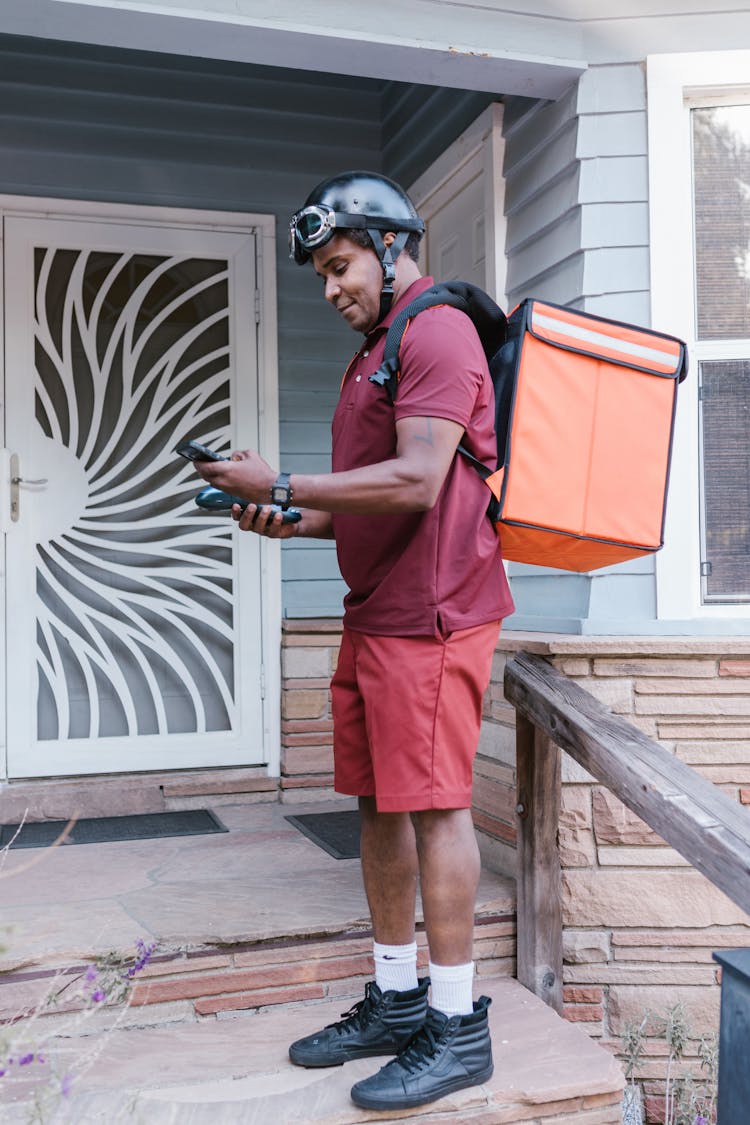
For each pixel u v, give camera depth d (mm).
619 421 2033
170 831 3273
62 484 3711
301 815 3502
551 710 2244
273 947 2273
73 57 3812
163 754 3738
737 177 2828
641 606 2738
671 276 2779
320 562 4004
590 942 2479
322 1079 1944
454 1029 1865
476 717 1841
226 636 3857
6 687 3617
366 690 1827
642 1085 2479
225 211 3939
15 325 3680
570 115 2873
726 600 2770
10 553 3637
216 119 3971
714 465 2779
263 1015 2240
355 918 2342
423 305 1790
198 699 3811
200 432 3893
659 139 2799
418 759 1777
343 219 1815
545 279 3064
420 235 1919
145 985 2180
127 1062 2021
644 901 2480
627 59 2832
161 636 3803
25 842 3133
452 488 1813
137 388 3826
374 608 1815
